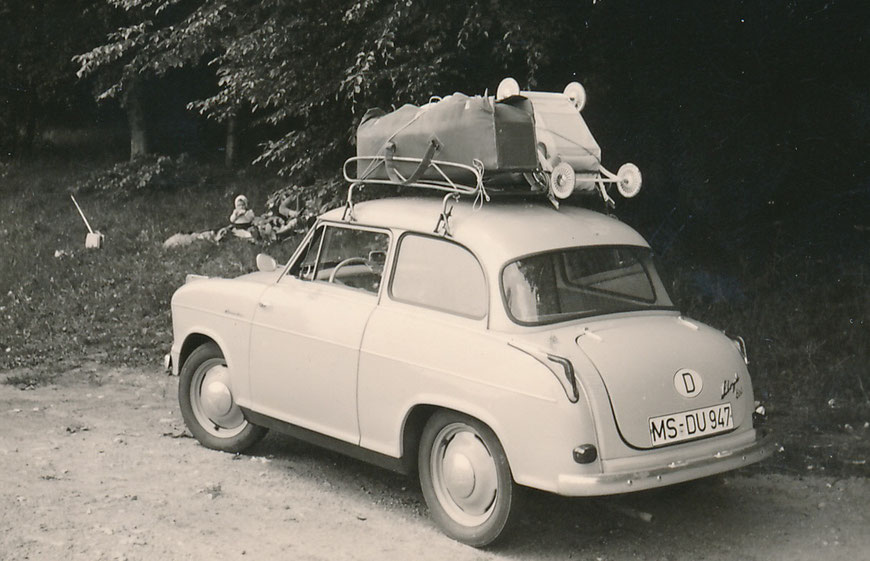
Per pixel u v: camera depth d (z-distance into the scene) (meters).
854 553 5.44
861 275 10.29
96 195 18.55
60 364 9.82
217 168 20.98
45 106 24.00
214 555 5.23
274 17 12.92
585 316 5.59
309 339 6.21
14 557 5.11
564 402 4.98
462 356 5.39
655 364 5.30
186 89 24.17
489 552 5.39
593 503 6.16
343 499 6.21
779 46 11.41
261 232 14.55
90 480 6.40
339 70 13.09
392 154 6.17
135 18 20.16
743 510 6.09
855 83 11.30
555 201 6.07
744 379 5.66
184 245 14.45
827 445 7.11
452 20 11.68
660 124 11.93
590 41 11.84
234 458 6.96
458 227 5.76
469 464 5.41
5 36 21.61
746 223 11.63
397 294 5.92
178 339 7.23
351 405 5.98
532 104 5.81
